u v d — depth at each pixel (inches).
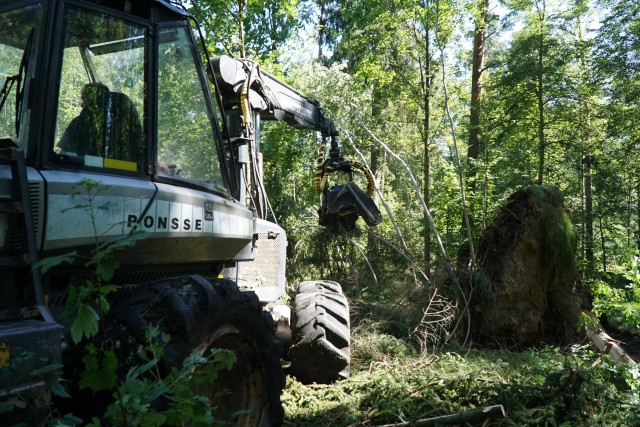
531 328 309.0
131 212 127.2
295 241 485.7
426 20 556.1
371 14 605.3
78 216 117.1
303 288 231.0
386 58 692.1
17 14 122.3
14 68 122.0
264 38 572.1
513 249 317.1
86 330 74.2
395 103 748.0
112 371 78.7
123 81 134.6
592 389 176.6
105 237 121.5
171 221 136.9
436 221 600.1
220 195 161.9
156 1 142.1
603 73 661.9
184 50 153.5
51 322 96.1
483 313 312.5
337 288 233.8
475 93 670.5
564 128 738.2
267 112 243.9
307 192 693.9
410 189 828.0
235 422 132.3
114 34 133.6
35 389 88.1
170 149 144.9
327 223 260.1
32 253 103.2
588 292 330.3
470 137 667.4
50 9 121.3
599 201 738.8
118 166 130.5
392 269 463.8
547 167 764.0
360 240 563.2
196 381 88.7
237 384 135.8
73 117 123.7
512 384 183.0
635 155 690.8
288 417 174.6
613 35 636.1
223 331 125.5
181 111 149.7
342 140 724.0
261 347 136.6
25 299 102.7
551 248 310.7
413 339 294.8
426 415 170.7
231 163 173.3
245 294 133.4
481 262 332.2
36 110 118.0
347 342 209.5
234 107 226.1
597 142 717.9
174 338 113.1
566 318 305.9
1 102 122.3
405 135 769.6
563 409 171.5
